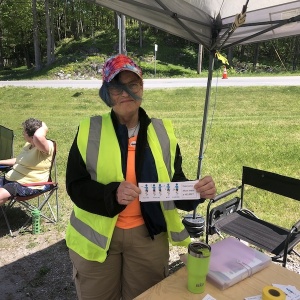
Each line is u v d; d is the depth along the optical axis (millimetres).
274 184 3051
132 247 1838
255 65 26812
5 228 3850
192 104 13812
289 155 6703
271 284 1576
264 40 3240
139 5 2357
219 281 1535
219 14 2812
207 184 1607
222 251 1781
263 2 2529
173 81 20875
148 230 1808
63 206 4402
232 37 3150
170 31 3037
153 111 12891
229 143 7688
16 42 37906
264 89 15734
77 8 34094
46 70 27875
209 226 2949
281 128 9047
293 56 27797
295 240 2732
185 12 2676
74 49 31188
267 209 4312
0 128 4684
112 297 1962
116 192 1607
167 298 1484
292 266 3070
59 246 3473
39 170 3715
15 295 2779
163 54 31062
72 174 1750
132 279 1924
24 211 4258
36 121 3652
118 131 1735
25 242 3555
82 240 1805
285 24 2746
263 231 2879
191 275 1485
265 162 6312
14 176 3652
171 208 1847
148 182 1673
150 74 25688
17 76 28953
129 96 1630
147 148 1763
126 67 1608
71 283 2918
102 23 38000
